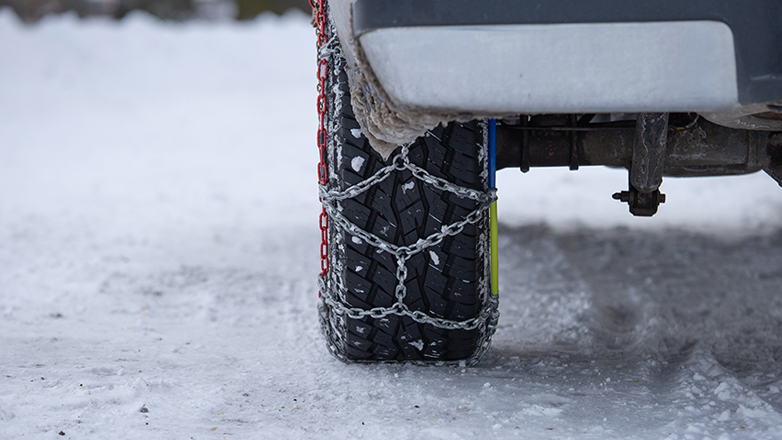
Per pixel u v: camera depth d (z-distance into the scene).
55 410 1.94
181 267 4.18
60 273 4.01
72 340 2.74
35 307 3.32
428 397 2.07
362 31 1.61
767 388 2.12
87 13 25.94
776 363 2.42
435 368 2.35
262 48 21.03
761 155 2.25
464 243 2.18
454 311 2.24
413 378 2.24
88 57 18.31
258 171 8.65
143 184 7.79
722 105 1.57
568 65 1.57
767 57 1.55
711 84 1.56
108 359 2.47
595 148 2.32
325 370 2.35
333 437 1.81
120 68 18.19
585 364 2.44
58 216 6.00
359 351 2.31
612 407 2.00
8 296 3.51
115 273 4.03
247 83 17.89
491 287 2.29
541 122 2.33
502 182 7.78
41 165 9.16
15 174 8.47
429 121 1.69
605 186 7.36
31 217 5.90
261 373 2.34
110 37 19.50
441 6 1.57
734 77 1.55
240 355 2.57
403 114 1.67
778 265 4.06
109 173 8.53
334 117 2.16
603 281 3.86
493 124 2.17
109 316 3.20
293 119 12.91
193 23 26.53
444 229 2.16
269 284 3.82
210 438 1.80
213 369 2.38
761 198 6.24
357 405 2.04
